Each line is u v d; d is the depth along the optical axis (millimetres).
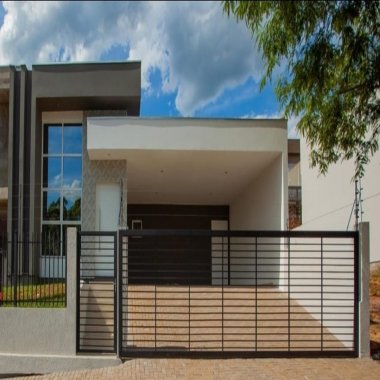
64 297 7410
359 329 7070
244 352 7008
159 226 23359
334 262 8336
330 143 6398
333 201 11922
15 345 6930
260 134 11984
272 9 4875
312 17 4789
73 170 14344
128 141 11789
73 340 6918
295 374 6277
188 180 17109
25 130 13438
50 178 14297
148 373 6348
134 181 17391
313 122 6434
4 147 14961
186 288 11969
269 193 13828
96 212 13445
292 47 5348
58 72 13258
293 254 11188
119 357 6902
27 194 13273
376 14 5039
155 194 20672
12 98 13492
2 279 8188
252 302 10727
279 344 7730
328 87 5773
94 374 6434
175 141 11828
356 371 6398
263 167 14398
